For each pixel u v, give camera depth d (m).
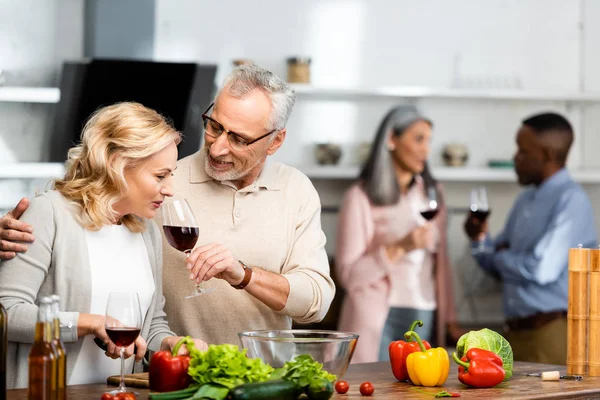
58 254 2.41
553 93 6.28
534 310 5.53
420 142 5.84
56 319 1.90
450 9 6.38
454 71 6.39
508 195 6.48
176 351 2.07
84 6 5.68
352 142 6.22
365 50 6.27
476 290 6.30
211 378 1.96
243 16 6.05
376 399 2.18
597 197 6.45
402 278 5.79
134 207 2.47
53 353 1.88
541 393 2.33
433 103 6.36
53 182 2.54
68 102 5.38
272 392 1.91
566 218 5.52
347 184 6.19
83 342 2.42
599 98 6.35
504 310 5.73
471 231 5.74
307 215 2.96
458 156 6.18
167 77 5.34
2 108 5.56
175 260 2.84
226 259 2.52
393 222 5.82
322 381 1.97
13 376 2.39
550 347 5.48
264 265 2.86
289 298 2.70
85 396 2.11
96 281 2.43
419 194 5.86
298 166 5.89
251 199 2.89
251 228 2.87
